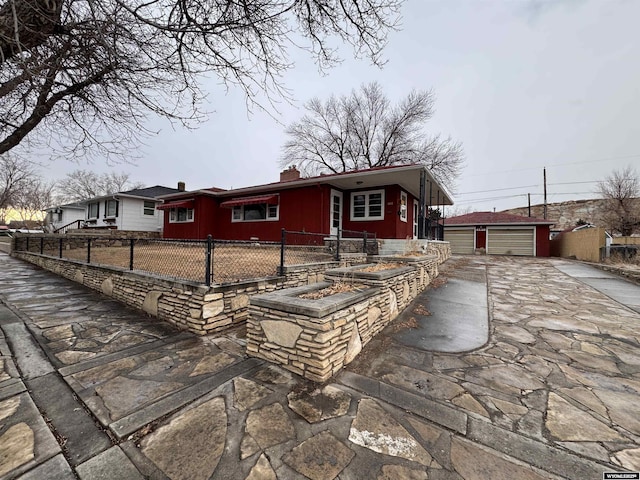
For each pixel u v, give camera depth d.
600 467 1.61
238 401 2.20
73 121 4.12
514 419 2.04
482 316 4.73
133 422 1.91
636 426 1.98
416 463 1.61
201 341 3.43
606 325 4.29
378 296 3.87
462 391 2.43
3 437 1.73
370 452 1.69
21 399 2.15
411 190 12.47
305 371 2.59
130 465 1.56
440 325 4.27
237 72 3.91
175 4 3.19
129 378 2.51
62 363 2.76
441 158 21.14
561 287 7.13
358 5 3.72
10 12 2.34
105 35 2.86
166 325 3.98
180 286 3.90
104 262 6.91
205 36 3.36
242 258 7.66
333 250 9.00
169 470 1.53
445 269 10.27
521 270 10.17
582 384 2.57
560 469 1.59
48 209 25.88
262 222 12.66
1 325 3.76
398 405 2.20
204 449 1.68
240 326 4.05
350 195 12.11
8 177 15.80
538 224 17.80
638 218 18.66
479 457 1.67
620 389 2.49
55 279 7.22
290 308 2.70
